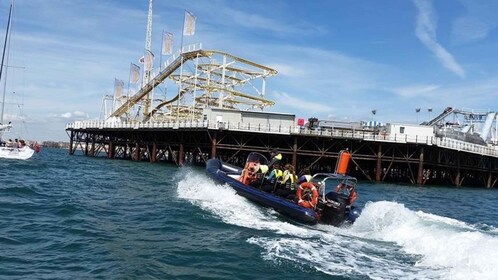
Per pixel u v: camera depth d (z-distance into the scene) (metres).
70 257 10.24
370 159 50.06
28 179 26.41
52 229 12.80
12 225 13.02
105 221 14.43
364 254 11.52
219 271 9.73
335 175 16.25
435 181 57.09
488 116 76.88
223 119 56.16
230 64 65.62
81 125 76.06
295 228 14.21
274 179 17.53
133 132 66.81
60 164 44.31
